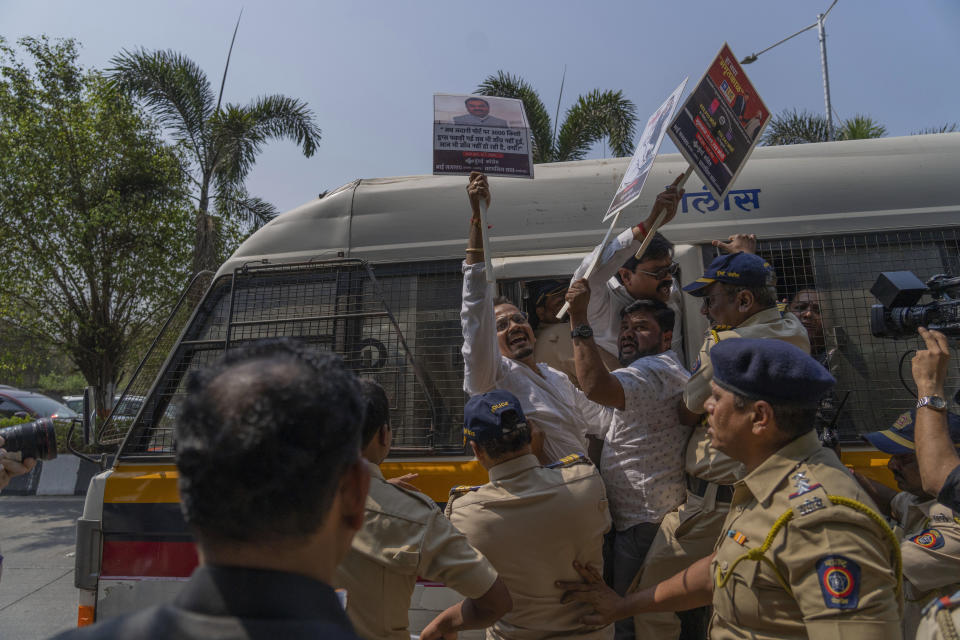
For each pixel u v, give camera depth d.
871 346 3.38
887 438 2.50
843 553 1.45
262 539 0.82
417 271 3.68
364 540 1.92
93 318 13.62
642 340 3.13
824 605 1.43
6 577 6.64
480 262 2.87
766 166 3.64
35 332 13.64
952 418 2.26
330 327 3.63
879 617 1.41
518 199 3.73
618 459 2.89
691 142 2.82
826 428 3.14
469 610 2.08
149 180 13.81
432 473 3.35
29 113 13.75
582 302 2.73
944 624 1.20
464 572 1.93
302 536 0.84
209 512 0.82
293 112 13.55
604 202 3.69
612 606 2.22
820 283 3.47
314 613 0.79
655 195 3.66
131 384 3.89
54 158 13.56
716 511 2.63
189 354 3.68
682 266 3.52
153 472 3.38
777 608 1.56
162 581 3.25
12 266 13.33
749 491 1.72
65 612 5.66
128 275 13.63
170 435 3.52
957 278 2.37
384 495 1.99
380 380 3.53
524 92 13.66
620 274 3.39
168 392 3.58
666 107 2.88
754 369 1.66
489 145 3.03
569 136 13.63
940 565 2.00
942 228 3.47
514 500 2.26
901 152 3.60
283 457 0.82
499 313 3.17
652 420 2.82
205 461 0.82
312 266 3.70
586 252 3.62
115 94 13.98
